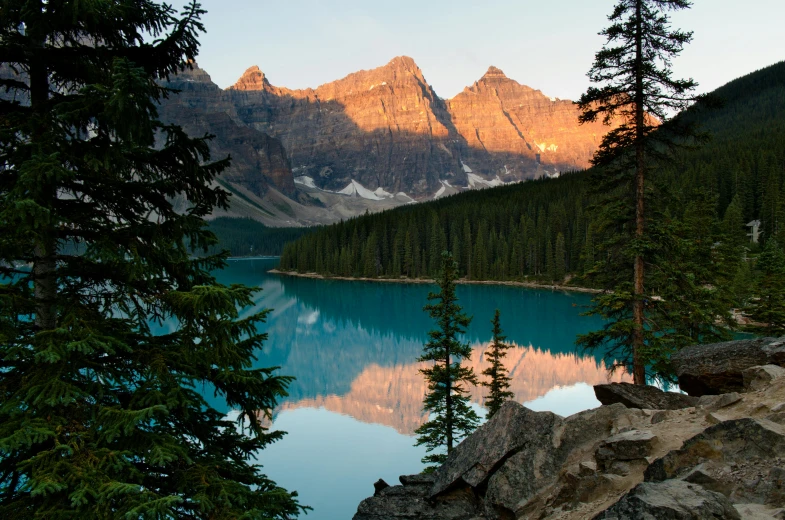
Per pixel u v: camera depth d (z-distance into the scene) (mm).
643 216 19750
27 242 6477
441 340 24641
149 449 6398
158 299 7355
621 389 12773
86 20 6820
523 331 74938
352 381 55938
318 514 23625
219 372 7188
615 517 5543
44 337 6242
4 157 6539
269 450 33375
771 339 12391
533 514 8281
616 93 19375
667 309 19297
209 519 6215
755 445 6480
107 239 6824
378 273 152750
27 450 6512
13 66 7281
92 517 5434
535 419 10383
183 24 7301
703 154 132750
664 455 7344
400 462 31250
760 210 101688
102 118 6570
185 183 7867
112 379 6992
